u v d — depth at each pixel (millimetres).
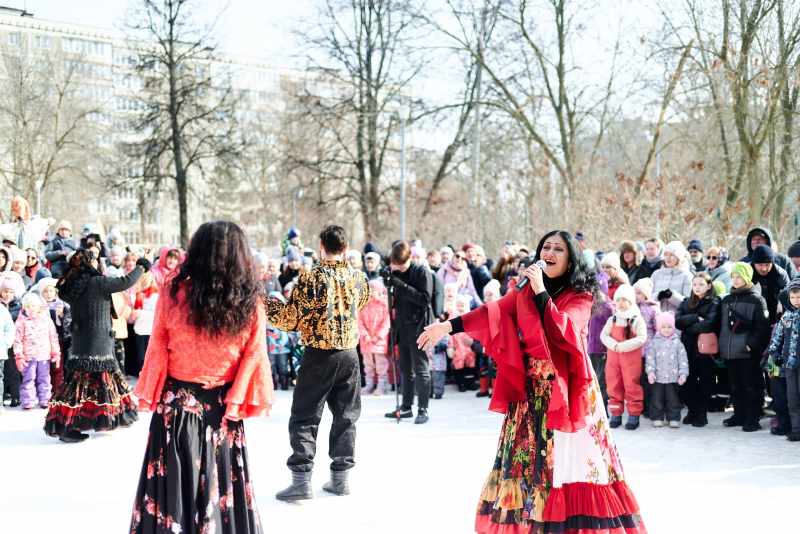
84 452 5438
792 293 5621
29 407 7184
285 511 4047
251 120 35344
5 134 25969
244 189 44812
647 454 5359
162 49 23891
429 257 10031
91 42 43562
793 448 5465
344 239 4434
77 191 28750
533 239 15969
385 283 6480
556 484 2986
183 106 24234
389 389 8641
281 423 6500
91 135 28719
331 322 4285
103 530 3719
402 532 3699
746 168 13062
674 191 11828
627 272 8297
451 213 20750
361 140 22391
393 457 5281
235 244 2965
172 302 2904
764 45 12406
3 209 26172
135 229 46156
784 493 4316
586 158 17547
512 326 3170
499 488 3123
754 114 12703
